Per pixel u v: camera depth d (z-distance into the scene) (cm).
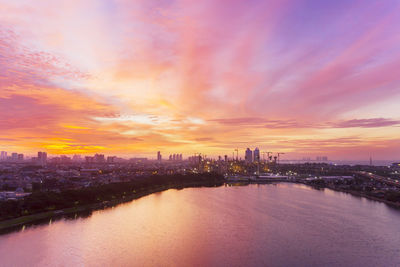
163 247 15738
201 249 15488
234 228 19900
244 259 14138
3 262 13438
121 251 15050
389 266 13488
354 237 17925
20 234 17662
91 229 19162
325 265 13525
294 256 14600
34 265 13150
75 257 14150
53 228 19162
